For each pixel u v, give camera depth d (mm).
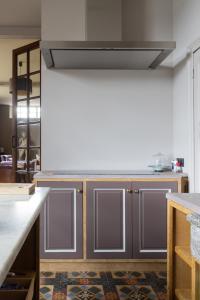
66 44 2658
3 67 6809
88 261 2965
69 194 2971
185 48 3092
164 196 2990
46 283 2691
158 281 2736
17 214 1291
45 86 3494
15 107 4230
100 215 2973
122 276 2848
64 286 2633
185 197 1854
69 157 3516
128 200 2975
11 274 1797
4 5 3814
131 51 2783
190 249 1757
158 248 2984
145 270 2980
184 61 3154
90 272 2943
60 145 3508
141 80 3549
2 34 4453
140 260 2977
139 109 3553
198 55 2795
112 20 3514
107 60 3098
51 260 2961
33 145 4078
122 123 3545
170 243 1982
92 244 2967
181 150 3287
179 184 2994
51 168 3504
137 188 2980
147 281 2738
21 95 4215
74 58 3018
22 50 4215
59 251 2965
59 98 3506
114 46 2678
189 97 3000
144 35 3521
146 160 3553
